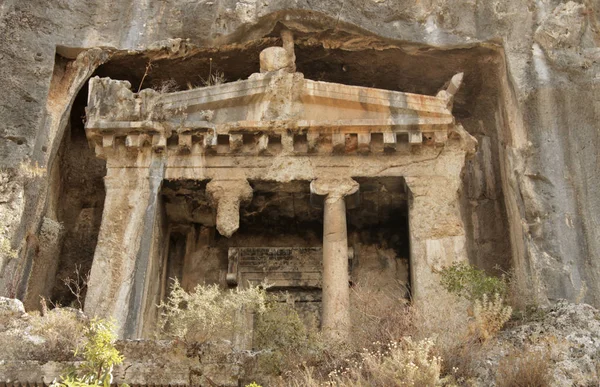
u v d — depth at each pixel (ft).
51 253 53.31
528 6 56.49
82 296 53.78
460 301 44.16
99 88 52.95
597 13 55.52
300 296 55.06
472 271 44.45
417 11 57.36
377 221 56.54
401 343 37.14
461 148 52.29
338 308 47.19
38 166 51.44
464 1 57.41
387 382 34.19
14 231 48.03
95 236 56.49
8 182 49.34
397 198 53.78
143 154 52.21
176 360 35.96
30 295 50.31
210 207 54.54
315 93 52.37
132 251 49.03
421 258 48.88
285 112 52.24
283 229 57.26
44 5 57.06
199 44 57.36
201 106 52.65
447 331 38.24
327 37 56.90
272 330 41.50
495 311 39.09
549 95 52.29
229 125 51.75
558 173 49.67
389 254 56.18
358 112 52.29
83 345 34.99
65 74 56.39
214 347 36.50
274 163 52.03
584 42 54.44
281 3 55.67
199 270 55.72
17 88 53.16
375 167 51.90
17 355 36.19
